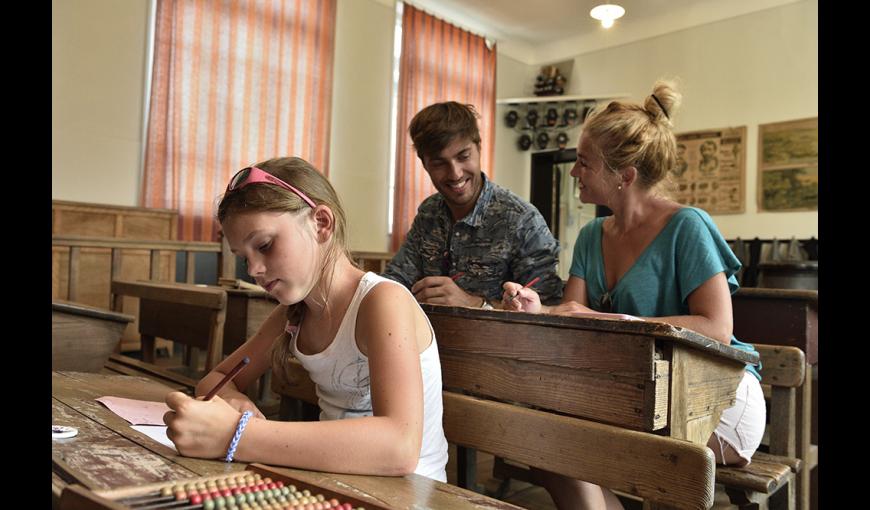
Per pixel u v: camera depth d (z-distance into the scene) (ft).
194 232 17.61
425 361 4.04
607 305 5.79
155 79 16.94
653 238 5.51
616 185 5.62
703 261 5.12
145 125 17.21
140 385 5.34
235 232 3.46
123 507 1.99
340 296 3.88
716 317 4.98
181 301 7.95
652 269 5.43
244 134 18.69
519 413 4.09
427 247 7.79
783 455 5.92
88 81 16.25
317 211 3.67
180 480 2.72
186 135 17.48
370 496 2.71
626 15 25.17
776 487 5.04
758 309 7.82
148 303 9.92
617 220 5.85
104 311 6.15
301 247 3.54
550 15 25.34
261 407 8.07
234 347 8.13
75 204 14.38
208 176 17.88
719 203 23.31
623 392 3.70
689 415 3.84
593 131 5.62
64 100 15.89
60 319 5.94
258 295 8.01
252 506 2.47
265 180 3.48
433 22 24.14
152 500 2.48
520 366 4.30
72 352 6.00
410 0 23.94
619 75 26.35
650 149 5.48
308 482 2.77
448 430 4.55
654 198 5.71
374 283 3.80
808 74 21.79
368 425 3.16
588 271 6.15
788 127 22.04
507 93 27.94
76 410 4.13
